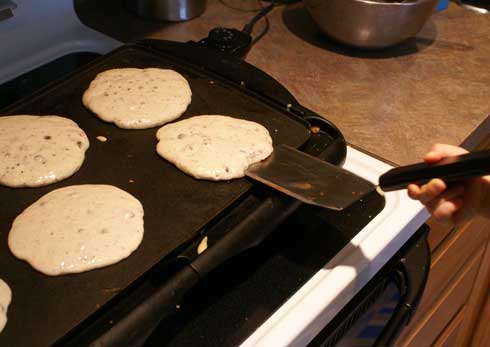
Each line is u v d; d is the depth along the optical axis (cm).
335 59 85
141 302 45
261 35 88
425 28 94
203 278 49
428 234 70
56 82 66
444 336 98
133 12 91
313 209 59
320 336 53
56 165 55
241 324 49
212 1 96
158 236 50
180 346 47
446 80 82
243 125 61
